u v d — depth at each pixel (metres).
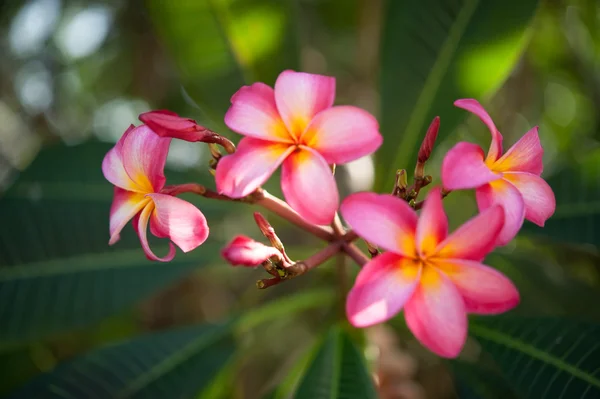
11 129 0.95
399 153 0.62
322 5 0.94
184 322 0.85
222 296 0.93
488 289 0.41
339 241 0.46
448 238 0.41
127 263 0.60
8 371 0.70
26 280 0.58
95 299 0.58
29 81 0.93
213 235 0.64
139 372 0.55
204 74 0.64
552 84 0.96
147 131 0.44
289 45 0.63
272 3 0.62
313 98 0.43
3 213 0.59
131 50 0.89
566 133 0.93
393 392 0.58
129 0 0.85
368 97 0.88
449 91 0.62
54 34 0.89
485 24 0.61
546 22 0.80
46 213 0.60
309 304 0.61
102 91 0.99
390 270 0.41
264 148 0.43
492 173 0.41
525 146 0.43
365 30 0.87
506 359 0.52
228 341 0.58
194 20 0.62
